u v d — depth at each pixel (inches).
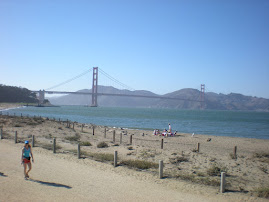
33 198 321.4
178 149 828.0
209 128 2010.3
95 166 513.3
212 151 816.3
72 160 557.0
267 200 357.1
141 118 3171.8
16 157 557.3
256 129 2027.6
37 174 433.1
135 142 997.8
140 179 436.1
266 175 516.4
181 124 2353.6
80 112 4520.2
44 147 699.4
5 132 995.9
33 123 1328.7
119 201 330.0
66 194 343.3
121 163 541.6
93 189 371.2
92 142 911.7
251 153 807.1
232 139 1237.1
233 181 456.4
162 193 369.7
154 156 658.8
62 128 1282.0
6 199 311.1
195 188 398.9
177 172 497.4
